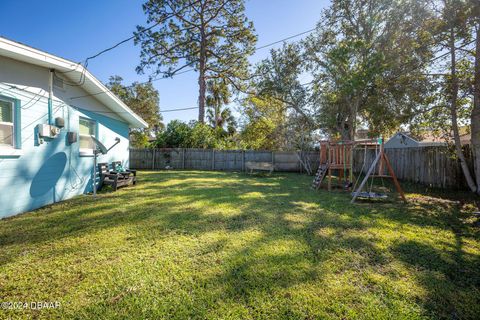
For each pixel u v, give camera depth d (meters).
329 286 2.21
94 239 3.27
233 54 18.33
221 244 3.12
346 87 9.46
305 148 14.57
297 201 5.84
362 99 11.05
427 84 7.12
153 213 4.56
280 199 6.04
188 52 18.25
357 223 4.11
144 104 24.41
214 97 23.69
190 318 1.79
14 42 4.02
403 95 8.10
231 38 18.16
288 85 13.58
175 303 1.95
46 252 2.86
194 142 15.95
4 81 4.26
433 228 3.91
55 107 5.43
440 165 8.18
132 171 8.46
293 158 14.71
